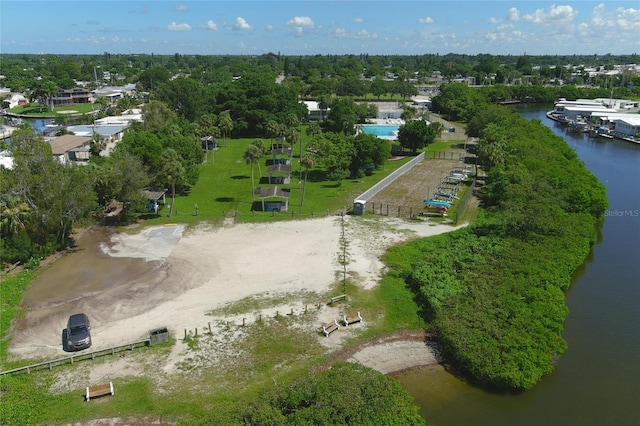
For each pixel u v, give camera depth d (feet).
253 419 92.68
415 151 389.39
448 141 444.55
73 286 163.53
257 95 481.87
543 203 207.21
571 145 447.01
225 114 449.06
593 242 204.74
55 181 187.52
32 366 117.39
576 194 228.02
